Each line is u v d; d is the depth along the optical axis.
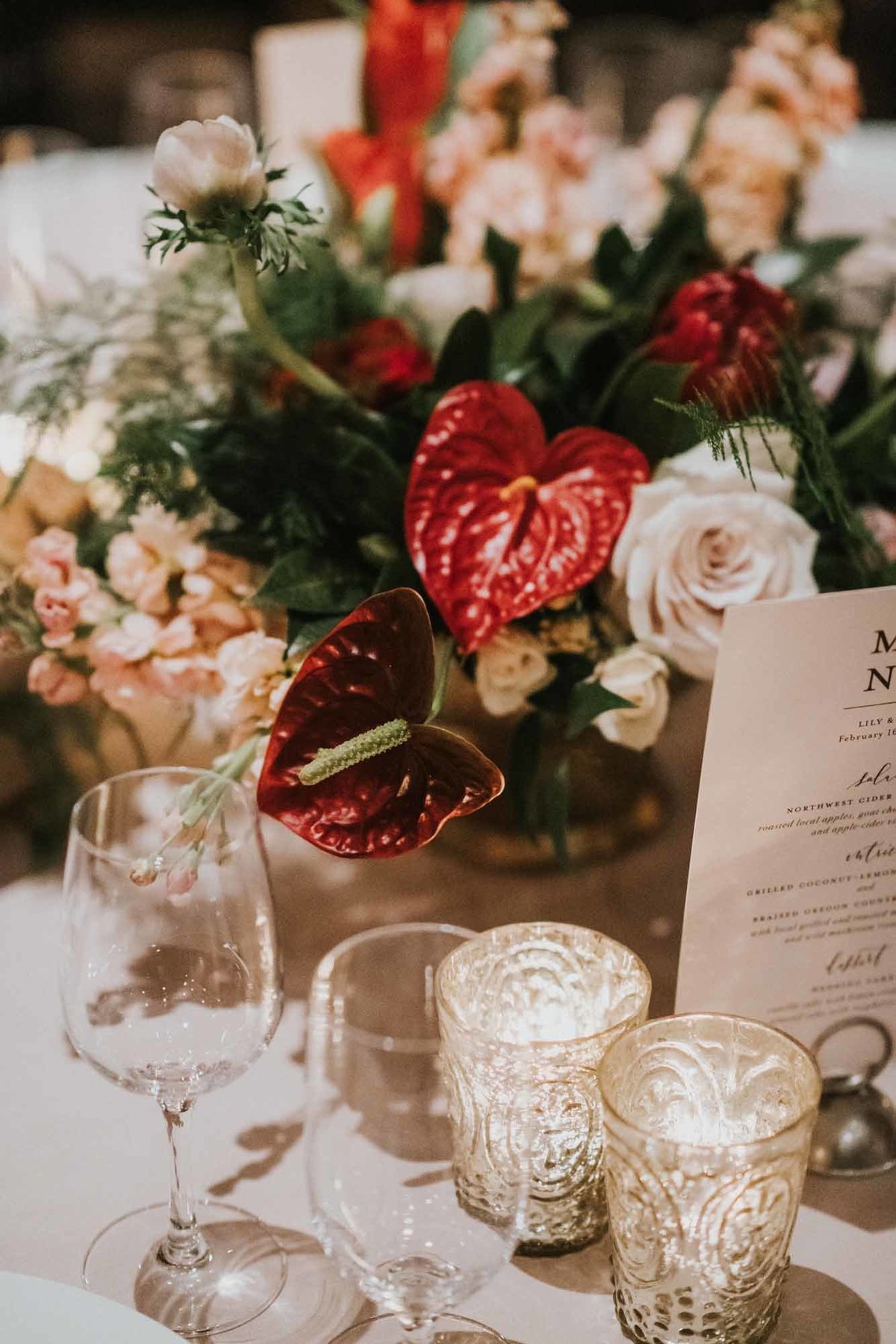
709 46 1.72
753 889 0.55
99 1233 0.56
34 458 0.72
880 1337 0.51
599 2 2.93
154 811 0.56
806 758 0.54
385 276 1.10
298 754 0.50
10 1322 0.44
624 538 0.62
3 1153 0.61
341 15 2.25
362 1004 0.51
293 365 0.67
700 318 0.67
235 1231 0.56
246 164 0.54
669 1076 0.52
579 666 0.66
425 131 1.18
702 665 0.64
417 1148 0.45
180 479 0.70
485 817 0.76
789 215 1.19
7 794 0.83
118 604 0.69
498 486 0.60
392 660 0.50
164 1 3.17
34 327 0.80
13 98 2.84
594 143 1.58
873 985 0.59
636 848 0.79
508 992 0.57
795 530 0.63
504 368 0.74
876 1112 0.61
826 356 0.86
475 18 1.21
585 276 1.13
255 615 0.67
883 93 2.45
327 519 0.68
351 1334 0.50
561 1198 0.53
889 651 0.53
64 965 0.51
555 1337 0.51
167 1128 0.54
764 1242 0.47
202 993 0.51
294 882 0.80
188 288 0.82
